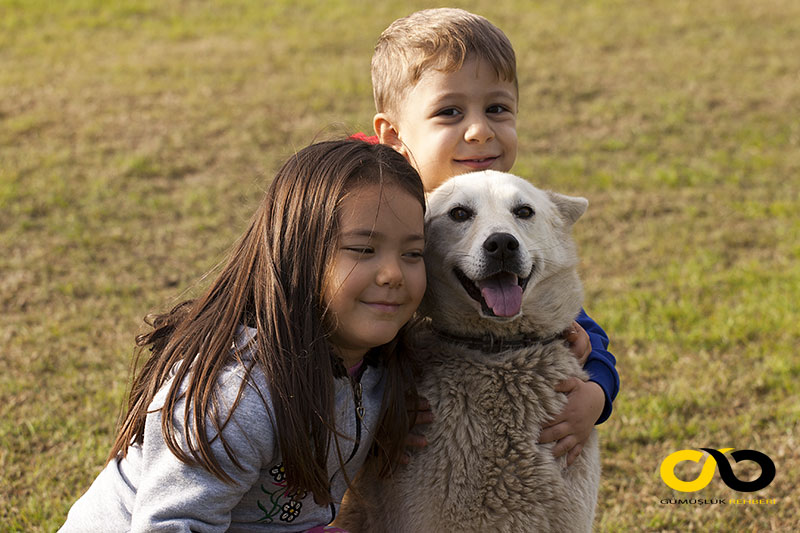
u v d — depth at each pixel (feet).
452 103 12.23
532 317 10.87
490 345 10.72
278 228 9.18
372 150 9.43
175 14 55.77
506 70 12.37
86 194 30.53
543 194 11.93
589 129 38.52
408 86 12.54
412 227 9.23
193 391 8.59
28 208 28.81
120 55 47.60
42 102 40.06
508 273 10.41
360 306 9.07
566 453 10.46
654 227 28.68
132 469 9.23
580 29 52.85
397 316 9.28
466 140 12.23
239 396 8.59
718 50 49.03
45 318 21.77
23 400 17.66
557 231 11.59
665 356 19.75
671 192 31.94
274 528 9.62
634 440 16.49
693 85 43.62
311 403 8.73
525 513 10.14
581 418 10.55
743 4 57.98
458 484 10.10
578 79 44.39
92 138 36.11
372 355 10.21
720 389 18.35
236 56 47.60
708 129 38.45
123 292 23.49
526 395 10.28
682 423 17.10
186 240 27.07
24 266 24.82
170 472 8.52
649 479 15.30
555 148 36.24
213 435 8.48
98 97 40.88
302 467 8.77
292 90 42.06
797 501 14.66
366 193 8.98
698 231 28.45
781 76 44.78
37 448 15.88
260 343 8.82
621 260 26.14
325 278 8.95
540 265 10.82
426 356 10.91
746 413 17.47
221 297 9.46
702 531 13.92
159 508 8.41
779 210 29.84
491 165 12.62
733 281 24.31
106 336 20.85
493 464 10.14
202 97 41.22
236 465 8.53
